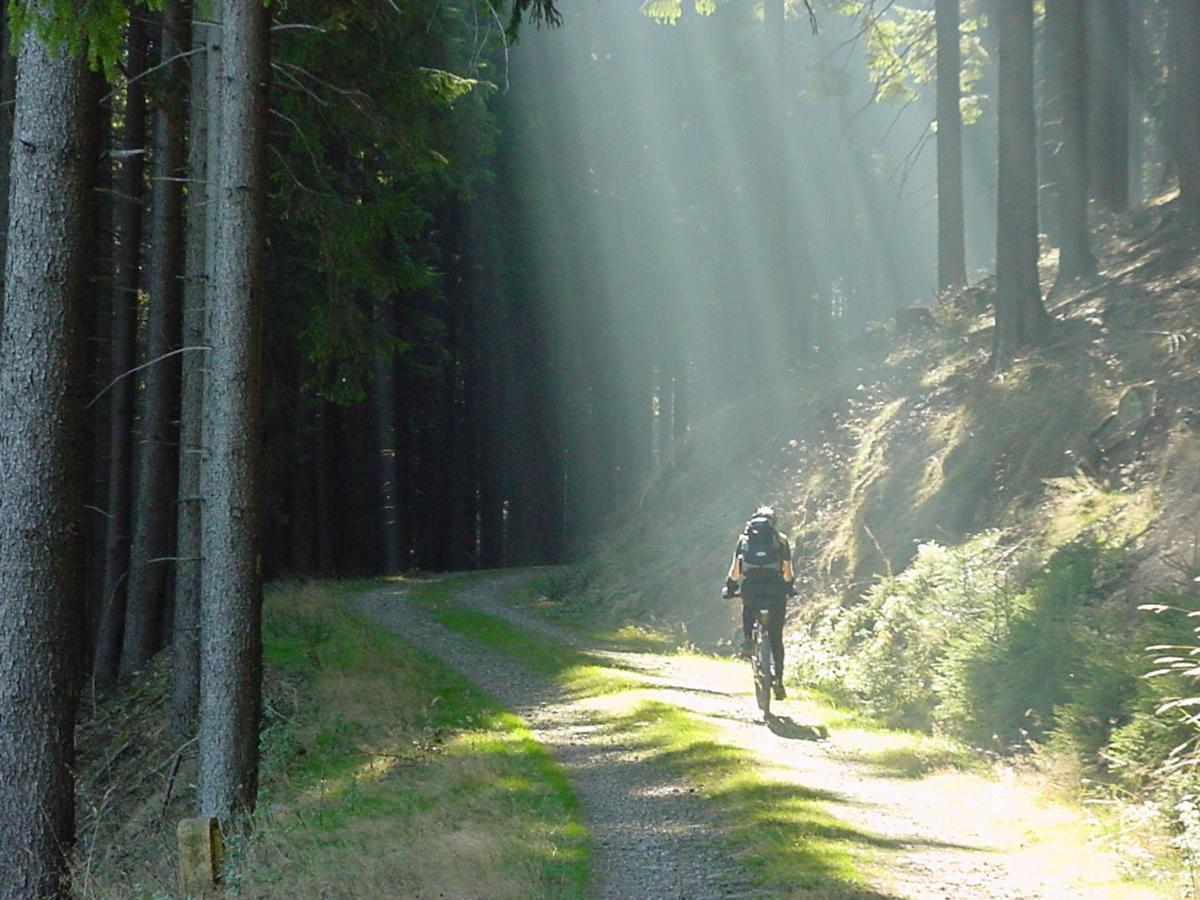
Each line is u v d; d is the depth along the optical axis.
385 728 13.80
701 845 7.89
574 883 7.08
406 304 37.19
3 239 18.30
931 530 17.80
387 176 17.39
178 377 20.78
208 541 10.62
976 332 23.14
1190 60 21.17
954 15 27.08
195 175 15.32
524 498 47.03
